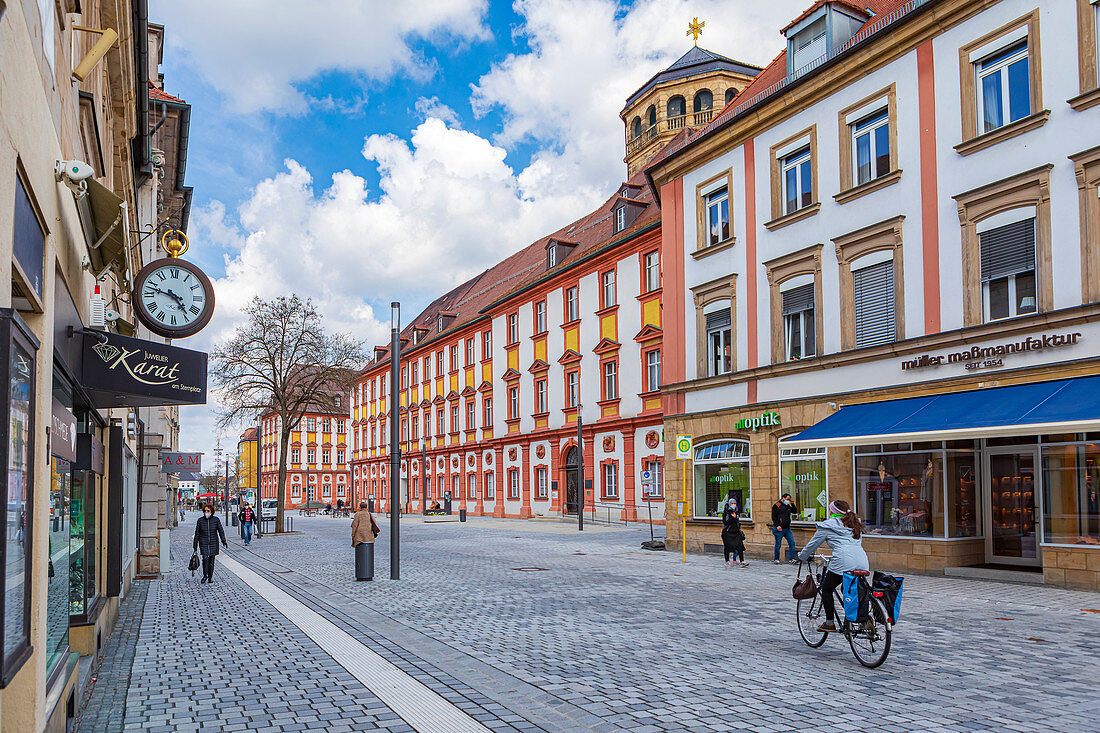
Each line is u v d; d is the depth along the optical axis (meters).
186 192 30.70
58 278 6.02
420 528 40.78
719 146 23.84
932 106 17.75
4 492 3.73
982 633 10.38
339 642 10.44
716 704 7.16
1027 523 15.79
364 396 78.88
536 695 7.56
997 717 6.69
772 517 20.08
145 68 13.38
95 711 7.22
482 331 54.16
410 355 67.12
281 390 42.66
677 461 24.77
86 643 8.27
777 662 8.86
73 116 7.12
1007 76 16.42
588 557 22.66
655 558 22.12
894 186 18.55
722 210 24.05
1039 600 13.14
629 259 38.53
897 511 17.91
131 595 16.02
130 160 14.26
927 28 17.81
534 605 13.44
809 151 21.03
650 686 7.84
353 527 18.16
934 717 6.70
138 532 20.14
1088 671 8.29
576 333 42.91
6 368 3.74
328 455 105.50
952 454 16.91
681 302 25.22
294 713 7.05
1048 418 13.50
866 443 16.61
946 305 17.20
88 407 8.89
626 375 38.62
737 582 16.45
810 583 9.34
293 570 20.97
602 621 11.71
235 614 13.16
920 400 17.14
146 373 8.48
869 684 7.82
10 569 3.99
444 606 13.52
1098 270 14.52
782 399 21.12
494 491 51.41
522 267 55.75
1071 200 15.02
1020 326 15.51
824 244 20.30
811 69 20.70
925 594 13.98
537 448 46.44
